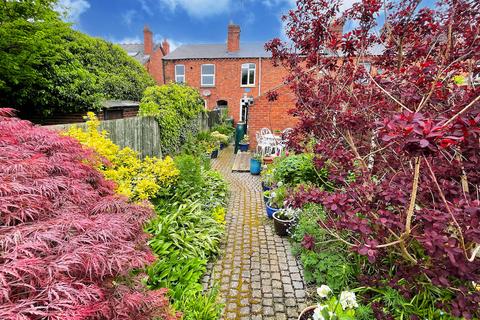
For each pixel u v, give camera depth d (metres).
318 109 2.54
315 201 2.13
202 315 2.15
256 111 9.94
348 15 2.51
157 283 2.42
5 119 2.12
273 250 3.40
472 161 1.58
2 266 0.93
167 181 3.96
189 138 8.05
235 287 2.70
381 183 2.05
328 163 2.69
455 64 2.01
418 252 2.00
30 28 4.96
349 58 2.62
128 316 1.26
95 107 7.40
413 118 1.20
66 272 1.06
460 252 1.40
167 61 16.83
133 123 5.34
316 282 2.70
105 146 3.34
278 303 2.49
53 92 6.60
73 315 0.89
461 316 1.64
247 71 16.45
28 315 0.86
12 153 1.63
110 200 1.77
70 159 1.95
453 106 1.74
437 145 1.17
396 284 2.00
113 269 1.22
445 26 2.21
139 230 1.73
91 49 9.52
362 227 1.72
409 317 1.92
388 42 2.65
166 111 6.61
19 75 5.31
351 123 2.31
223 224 3.99
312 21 2.64
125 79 10.97
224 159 9.55
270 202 4.41
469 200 1.54
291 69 2.93
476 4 2.05
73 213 1.41
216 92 16.80
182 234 3.19
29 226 1.18
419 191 1.79
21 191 1.34
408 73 2.24
